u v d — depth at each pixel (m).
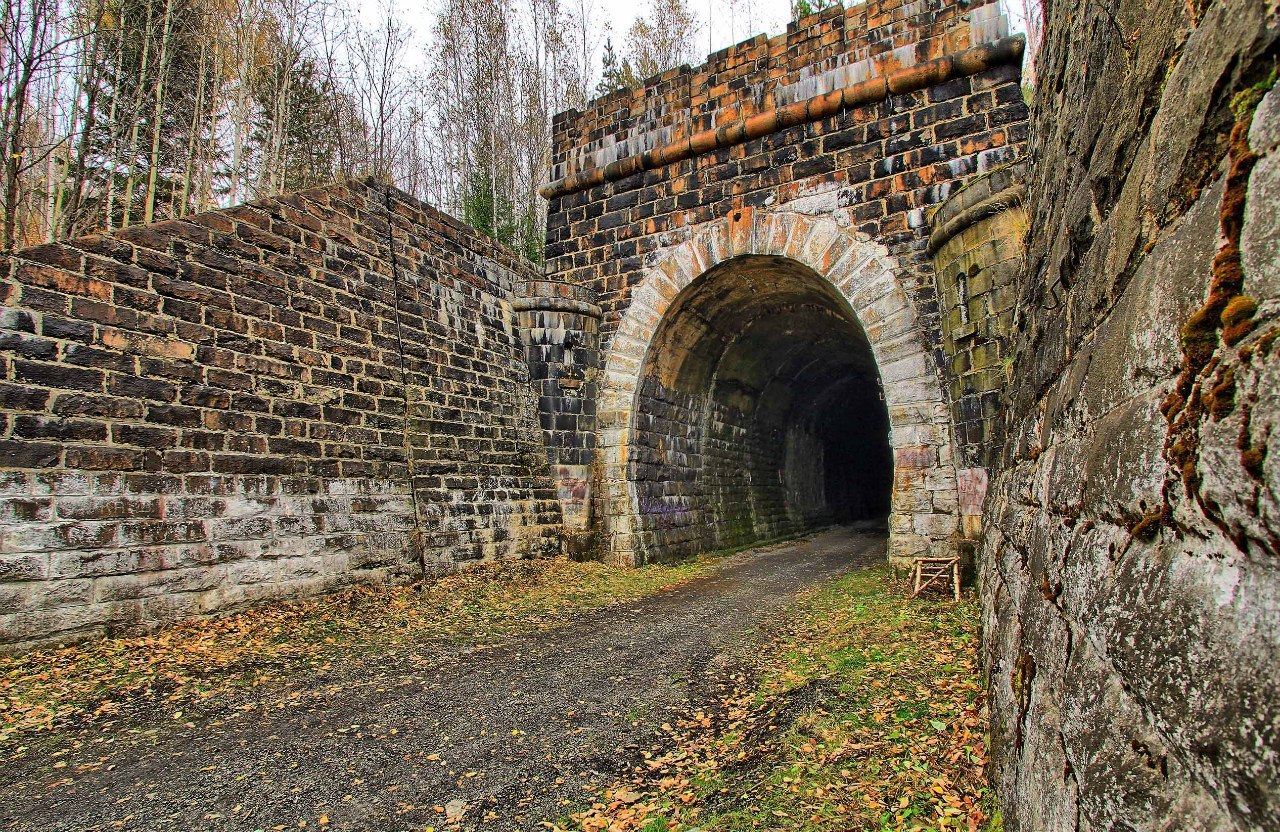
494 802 4.66
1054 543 3.47
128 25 18.14
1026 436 5.28
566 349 15.41
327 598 9.65
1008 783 3.61
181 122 21.42
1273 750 1.39
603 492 15.32
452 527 12.14
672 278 15.02
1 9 12.07
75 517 7.20
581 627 9.52
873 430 32.53
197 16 21.39
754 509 21.25
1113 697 2.31
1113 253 3.15
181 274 8.63
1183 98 2.34
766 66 14.20
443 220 13.51
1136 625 2.17
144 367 8.06
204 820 4.39
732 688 6.82
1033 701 3.36
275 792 4.76
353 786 4.87
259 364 9.41
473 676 7.30
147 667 6.87
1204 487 1.80
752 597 11.37
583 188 16.44
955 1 12.39
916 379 11.80
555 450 15.12
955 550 10.17
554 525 14.73
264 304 9.62
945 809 3.96
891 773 4.50
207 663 7.15
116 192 20.98
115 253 7.98
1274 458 1.46
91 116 16.56
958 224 10.16
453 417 12.80
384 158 31.16
